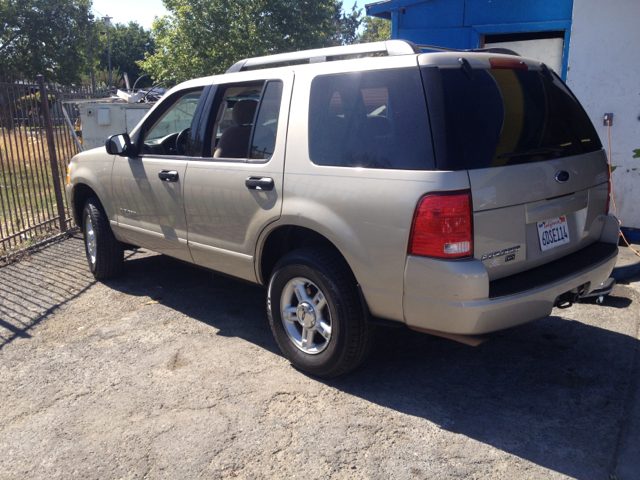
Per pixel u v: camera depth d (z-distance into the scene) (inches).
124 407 124.3
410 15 302.8
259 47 1127.6
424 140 107.9
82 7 1656.0
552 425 115.0
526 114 120.4
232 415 120.5
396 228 110.2
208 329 167.2
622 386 130.0
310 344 135.0
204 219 157.9
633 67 241.1
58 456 107.9
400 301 113.4
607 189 139.9
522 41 281.7
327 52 138.5
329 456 106.3
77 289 204.7
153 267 230.7
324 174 124.0
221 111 162.9
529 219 114.4
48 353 152.4
